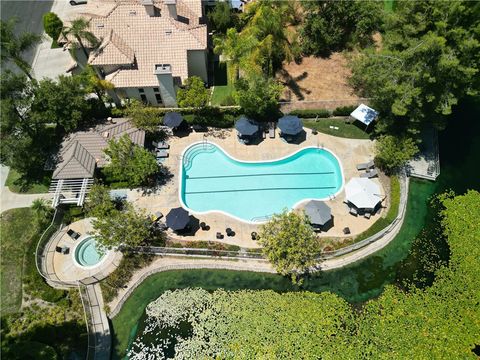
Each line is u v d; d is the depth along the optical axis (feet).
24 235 146.82
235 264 142.61
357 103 182.60
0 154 148.56
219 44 171.53
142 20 182.39
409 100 145.69
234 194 161.99
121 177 155.74
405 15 152.56
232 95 177.27
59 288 134.31
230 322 130.62
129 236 135.03
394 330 128.47
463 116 188.85
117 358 124.98
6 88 147.33
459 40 141.90
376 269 143.95
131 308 134.62
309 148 172.96
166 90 177.99
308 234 136.15
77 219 152.05
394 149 157.07
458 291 136.67
